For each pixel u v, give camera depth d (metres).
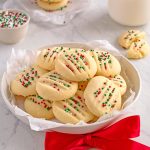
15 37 0.81
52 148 0.61
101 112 0.62
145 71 0.76
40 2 0.89
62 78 0.65
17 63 0.72
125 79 0.70
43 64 0.68
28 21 0.82
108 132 0.61
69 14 0.89
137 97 0.65
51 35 0.85
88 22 0.89
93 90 0.63
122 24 0.87
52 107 0.64
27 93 0.66
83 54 0.67
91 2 0.94
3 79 0.68
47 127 0.60
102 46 0.74
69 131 0.61
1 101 0.70
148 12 0.84
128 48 0.81
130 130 0.61
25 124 0.66
